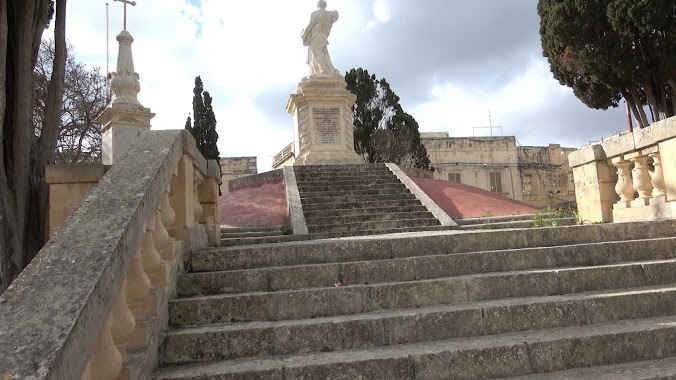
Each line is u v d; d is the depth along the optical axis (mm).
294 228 9875
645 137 6551
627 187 7152
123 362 2920
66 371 1893
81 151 21844
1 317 2035
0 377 1720
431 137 34969
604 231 5742
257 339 3736
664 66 17125
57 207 6473
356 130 27781
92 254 2498
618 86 19234
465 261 4902
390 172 15484
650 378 3367
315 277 4625
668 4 16344
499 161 34594
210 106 29953
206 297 4141
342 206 12008
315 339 3793
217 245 6668
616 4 17141
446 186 16750
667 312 4320
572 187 35438
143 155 4027
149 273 3738
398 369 3447
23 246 6910
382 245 5234
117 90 15711
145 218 3248
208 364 3527
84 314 2102
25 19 7469
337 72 19234
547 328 4078
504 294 4520
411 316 3936
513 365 3564
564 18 18656
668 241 5402
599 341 3723
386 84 29297
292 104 19297
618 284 4738
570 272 4668
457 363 3518
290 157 31000
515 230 5566
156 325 3521
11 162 7145
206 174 6426
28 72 7480
